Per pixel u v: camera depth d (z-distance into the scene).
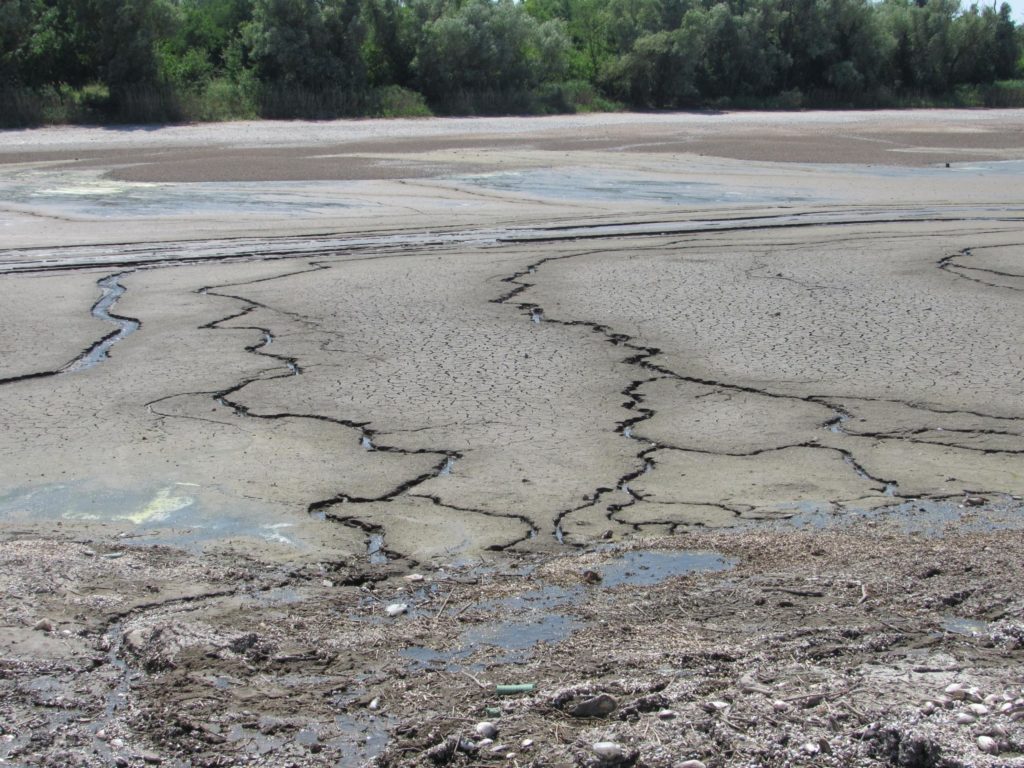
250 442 7.45
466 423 7.83
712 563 5.71
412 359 9.40
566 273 13.12
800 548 5.85
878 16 72.38
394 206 19.70
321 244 15.32
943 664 4.45
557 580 5.51
